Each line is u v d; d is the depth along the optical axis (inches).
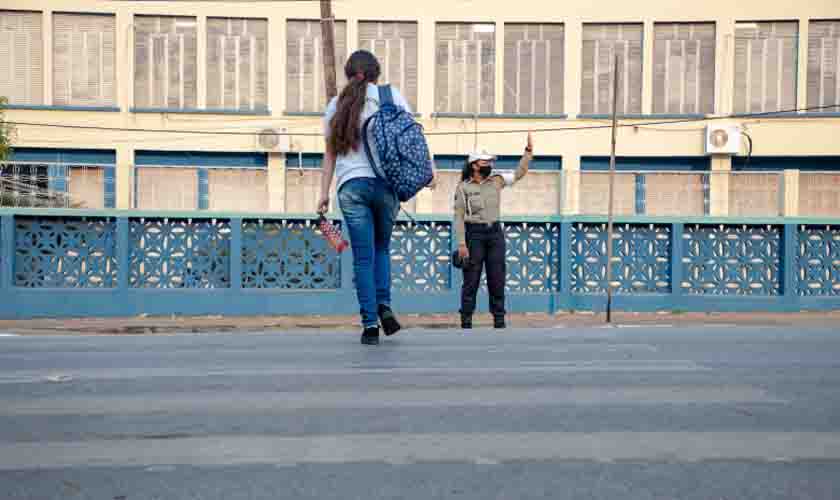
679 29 1219.2
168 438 136.4
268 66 1224.2
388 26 1232.8
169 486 112.3
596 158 1232.2
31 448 130.7
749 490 110.9
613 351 225.3
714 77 1214.3
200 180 984.9
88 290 458.0
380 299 246.8
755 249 468.4
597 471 118.9
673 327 294.7
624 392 171.3
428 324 432.8
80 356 221.3
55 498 107.7
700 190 824.9
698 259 469.1
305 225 467.2
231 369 198.2
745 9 1205.1
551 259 473.4
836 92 1201.4
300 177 1061.1
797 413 154.3
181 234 462.9
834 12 1196.5
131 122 1205.1
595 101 1232.2
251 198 1029.8
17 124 1179.3
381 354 221.0
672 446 132.0
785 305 465.4
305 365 203.8
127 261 459.2
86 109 1195.3
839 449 130.6
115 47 1205.7
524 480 114.7
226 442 133.9
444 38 1233.4
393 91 235.5
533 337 257.0
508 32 1233.4
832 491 110.7
